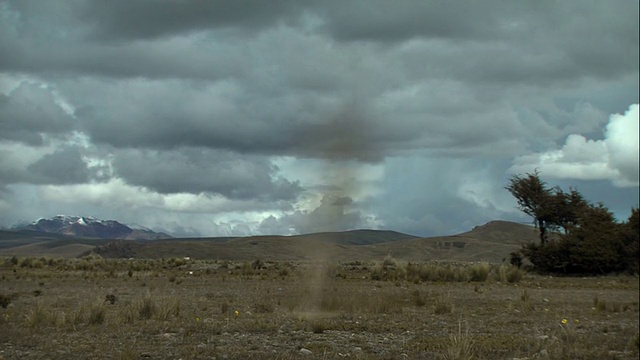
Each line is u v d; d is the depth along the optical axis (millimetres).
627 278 51188
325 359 13336
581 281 46094
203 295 29078
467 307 25375
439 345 15203
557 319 21672
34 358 13297
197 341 15594
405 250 120000
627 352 15453
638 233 56906
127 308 20359
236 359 13367
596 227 56625
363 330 18219
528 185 63344
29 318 18156
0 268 54094
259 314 21688
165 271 51469
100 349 14250
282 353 13953
